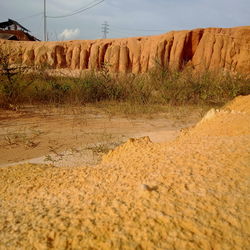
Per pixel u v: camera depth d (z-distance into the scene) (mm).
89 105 7254
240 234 589
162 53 22922
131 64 25219
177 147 1198
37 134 4465
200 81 7980
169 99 7527
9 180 1301
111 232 633
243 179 783
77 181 1063
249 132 1313
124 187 867
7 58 7480
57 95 7609
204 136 1358
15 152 3619
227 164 888
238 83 7578
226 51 19984
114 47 25641
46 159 3123
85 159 3104
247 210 656
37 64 8680
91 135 4383
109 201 783
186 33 22281
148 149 1367
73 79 8406
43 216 753
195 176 837
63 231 658
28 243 628
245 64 18984
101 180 1002
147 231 620
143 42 25109
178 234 603
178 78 8398
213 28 21594
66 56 27469
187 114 6195
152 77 8836
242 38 19594
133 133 4480
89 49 27219
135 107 6770
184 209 680
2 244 635
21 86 7391
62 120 5566
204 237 588
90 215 719
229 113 1902
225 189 744
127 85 8281
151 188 801
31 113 6141
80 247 598
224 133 1412
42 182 1153
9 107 6598
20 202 949
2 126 5004
